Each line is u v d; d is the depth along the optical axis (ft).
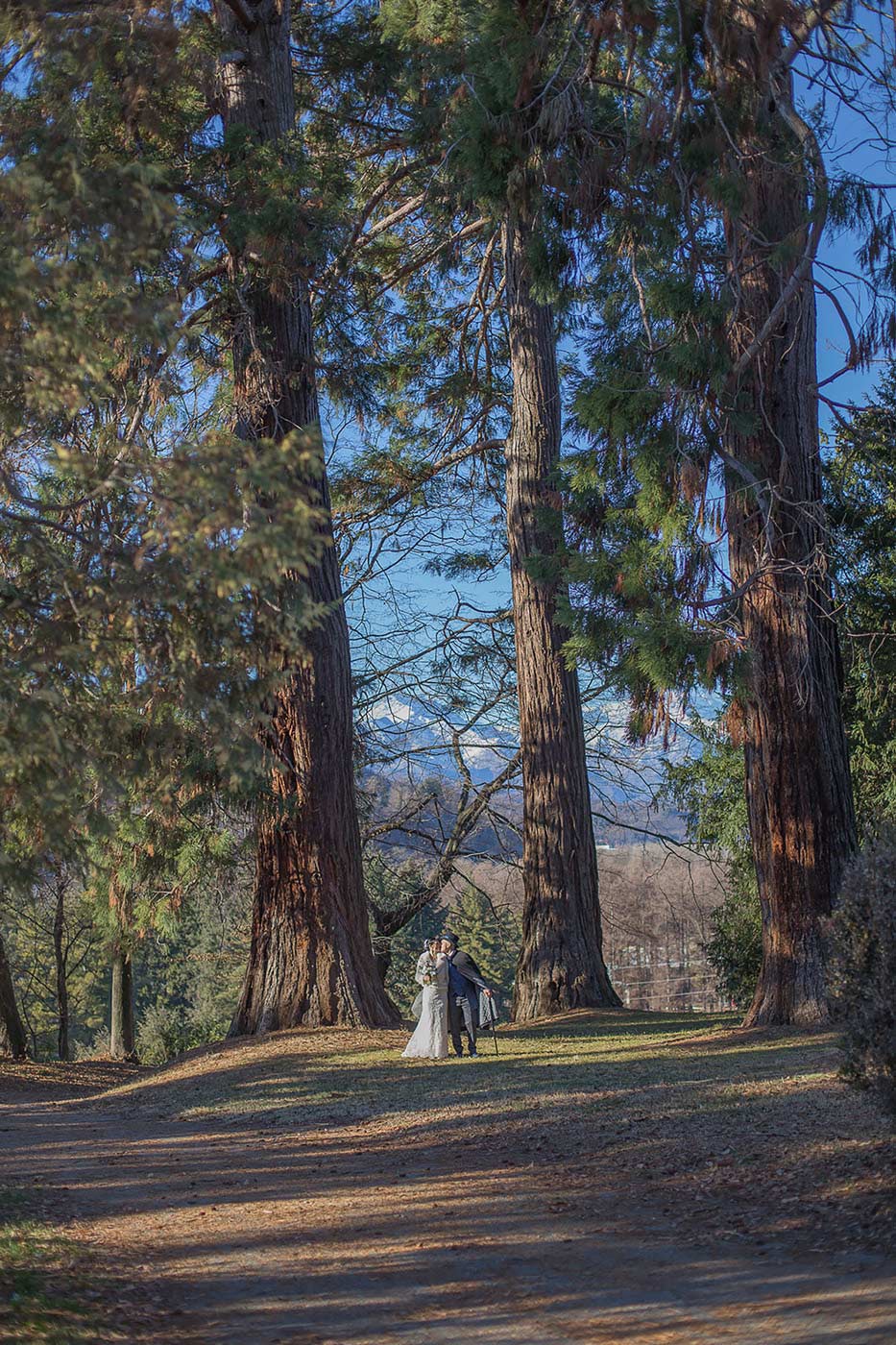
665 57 40.52
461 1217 26.37
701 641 41.47
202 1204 29.55
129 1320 19.01
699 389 43.50
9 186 21.02
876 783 74.18
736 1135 31.09
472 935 172.14
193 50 54.29
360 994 61.72
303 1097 47.03
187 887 73.41
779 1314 18.25
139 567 19.71
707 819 84.53
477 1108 40.42
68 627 20.83
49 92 32.19
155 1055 133.59
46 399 21.24
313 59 72.43
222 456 19.66
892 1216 21.85
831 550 52.11
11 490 22.44
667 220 42.57
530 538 75.31
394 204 83.10
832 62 41.78
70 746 19.81
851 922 25.02
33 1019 180.04
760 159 44.06
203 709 20.89
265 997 62.49
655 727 43.21
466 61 46.26
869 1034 24.23
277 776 62.54
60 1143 41.45
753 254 46.06
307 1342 18.43
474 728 97.66
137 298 21.68
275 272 59.00
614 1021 65.26
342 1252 24.09
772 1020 49.70
